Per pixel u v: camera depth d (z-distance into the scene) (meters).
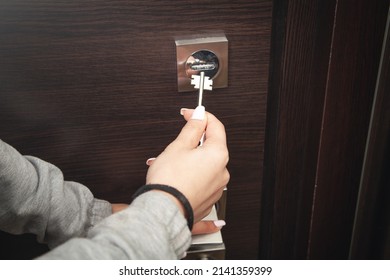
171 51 0.60
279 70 0.63
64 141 0.66
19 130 0.64
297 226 0.77
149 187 0.44
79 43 0.58
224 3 0.58
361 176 0.73
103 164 0.69
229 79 0.64
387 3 0.58
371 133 0.68
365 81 0.64
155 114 0.65
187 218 0.44
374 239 0.78
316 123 0.67
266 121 0.69
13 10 0.55
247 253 0.83
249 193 0.76
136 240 0.37
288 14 0.59
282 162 0.70
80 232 0.59
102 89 0.62
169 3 0.57
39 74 0.60
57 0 0.55
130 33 0.58
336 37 0.60
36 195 0.55
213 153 0.48
